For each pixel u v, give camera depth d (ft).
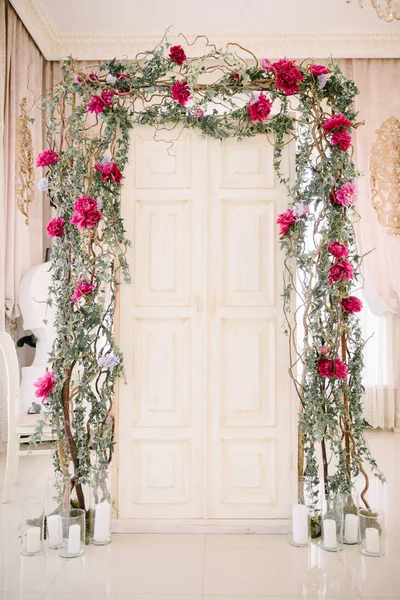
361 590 6.97
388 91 17.11
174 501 8.95
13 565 7.66
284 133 9.14
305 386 8.70
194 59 8.70
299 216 8.64
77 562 7.76
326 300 8.75
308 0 14.87
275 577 7.33
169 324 9.11
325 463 8.82
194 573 7.45
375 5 10.87
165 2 14.97
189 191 9.15
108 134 8.89
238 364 9.07
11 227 14.57
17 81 15.05
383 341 16.90
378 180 16.93
